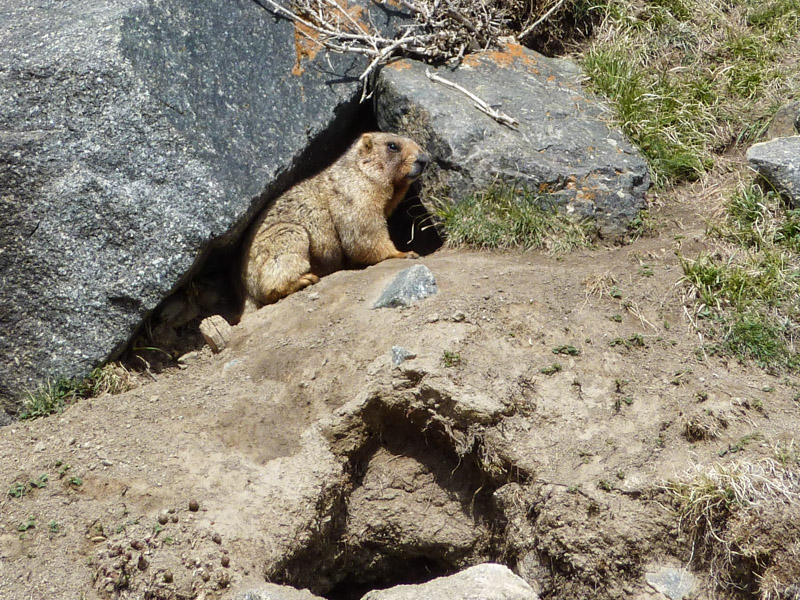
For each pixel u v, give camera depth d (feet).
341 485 18.48
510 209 23.32
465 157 23.66
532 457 17.60
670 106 26.84
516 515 17.58
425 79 25.50
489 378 18.45
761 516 15.88
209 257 22.53
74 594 15.38
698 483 16.43
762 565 15.81
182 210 20.76
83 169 20.56
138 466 17.54
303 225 23.07
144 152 20.88
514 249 23.16
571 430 17.89
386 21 26.02
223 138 21.83
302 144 23.02
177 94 21.61
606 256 22.68
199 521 16.61
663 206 24.84
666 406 18.16
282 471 17.85
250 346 20.54
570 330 19.63
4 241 20.12
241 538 16.53
